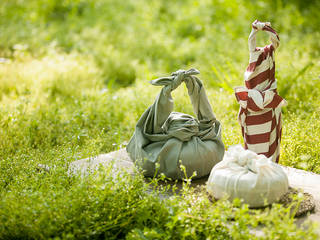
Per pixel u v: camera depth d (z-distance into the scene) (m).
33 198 1.65
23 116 2.37
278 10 4.44
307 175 1.94
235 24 4.33
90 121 2.46
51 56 3.55
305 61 2.78
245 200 1.71
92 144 1.99
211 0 5.01
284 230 1.56
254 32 1.85
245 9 4.59
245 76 1.88
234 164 1.77
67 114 2.49
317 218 1.72
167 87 1.87
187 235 1.66
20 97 2.61
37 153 2.01
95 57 3.75
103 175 1.71
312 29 4.07
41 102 2.58
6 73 2.91
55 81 2.87
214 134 1.95
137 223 1.70
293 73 2.62
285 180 1.74
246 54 3.31
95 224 1.65
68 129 2.35
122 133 2.36
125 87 3.34
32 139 2.29
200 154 1.88
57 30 4.48
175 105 2.47
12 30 4.29
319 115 2.22
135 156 1.93
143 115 1.93
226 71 2.79
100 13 5.12
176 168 1.88
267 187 1.71
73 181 1.80
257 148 1.89
